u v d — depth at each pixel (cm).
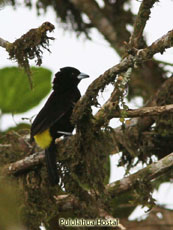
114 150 1002
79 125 748
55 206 838
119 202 1031
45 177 849
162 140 1015
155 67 1262
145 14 720
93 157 764
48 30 702
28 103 1018
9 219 229
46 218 830
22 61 747
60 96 950
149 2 711
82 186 804
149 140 996
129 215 1029
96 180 772
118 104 705
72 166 783
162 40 589
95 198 798
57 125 902
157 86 1246
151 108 705
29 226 812
